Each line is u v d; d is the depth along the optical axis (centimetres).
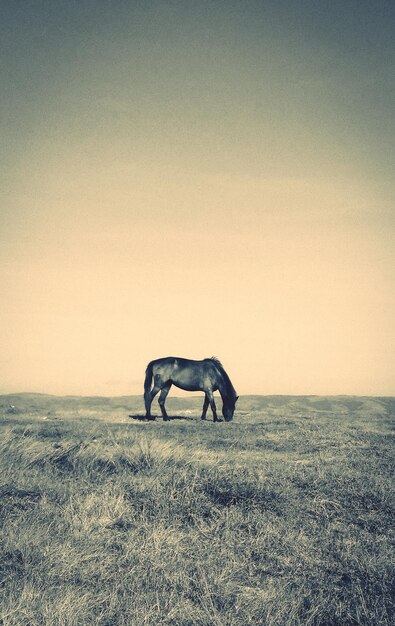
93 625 514
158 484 935
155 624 520
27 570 604
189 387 2517
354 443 1556
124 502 845
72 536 707
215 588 588
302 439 1616
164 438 1617
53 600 546
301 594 584
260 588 599
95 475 1038
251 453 1358
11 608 524
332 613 552
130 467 1106
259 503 870
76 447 1227
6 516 770
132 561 644
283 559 674
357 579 621
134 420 2400
